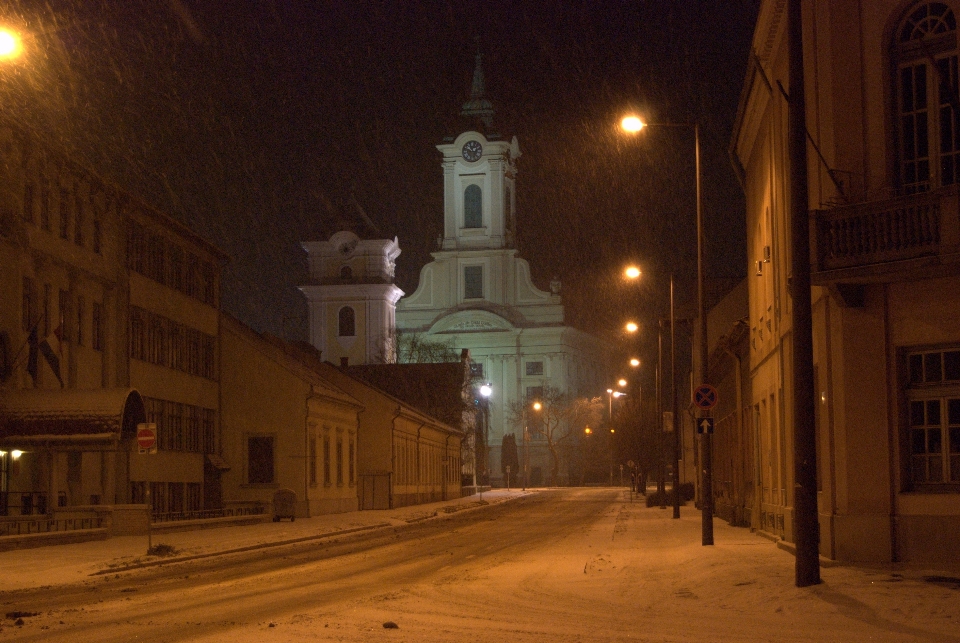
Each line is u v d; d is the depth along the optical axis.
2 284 31.78
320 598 15.69
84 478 36.19
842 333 17.98
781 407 25.17
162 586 18.14
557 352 133.38
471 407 108.50
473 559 23.81
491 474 132.88
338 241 125.56
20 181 32.56
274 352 51.94
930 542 17.27
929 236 16.62
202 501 46.38
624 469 139.12
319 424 50.00
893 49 18.14
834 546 17.83
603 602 15.05
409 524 43.91
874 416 17.75
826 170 18.56
